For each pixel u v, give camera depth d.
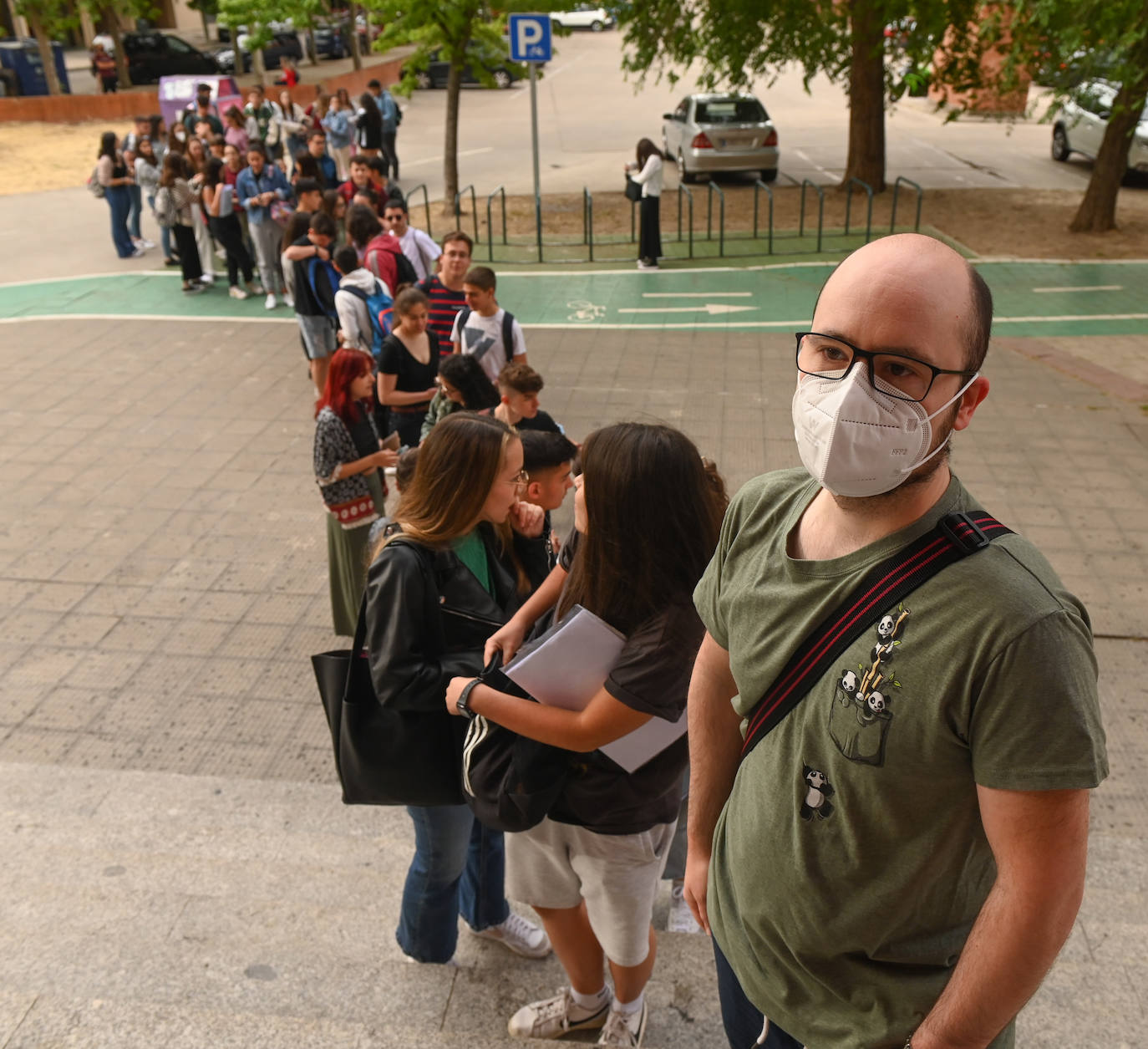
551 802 2.42
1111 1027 2.91
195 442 8.77
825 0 14.88
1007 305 12.08
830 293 1.37
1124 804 4.66
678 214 15.32
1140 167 17.59
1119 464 7.99
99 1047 2.29
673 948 3.36
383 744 2.65
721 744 1.84
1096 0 11.10
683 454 2.13
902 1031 1.52
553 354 10.72
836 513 1.47
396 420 6.73
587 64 37.41
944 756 1.31
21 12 26.83
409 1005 2.98
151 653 5.91
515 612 2.97
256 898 3.73
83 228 16.69
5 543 7.10
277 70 34.09
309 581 6.64
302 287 8.91
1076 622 1.25
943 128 24.19
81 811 4.55
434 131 24.53
